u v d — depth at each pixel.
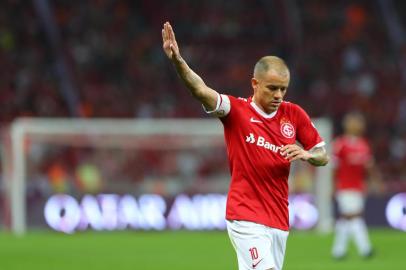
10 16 112.12
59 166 78.69
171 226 77.25
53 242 64.94
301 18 124.94
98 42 113.62
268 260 22.95
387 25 126.75
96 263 50.34
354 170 53.16
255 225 23.20
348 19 126.00
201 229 77.50
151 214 77.19
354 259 53.22
